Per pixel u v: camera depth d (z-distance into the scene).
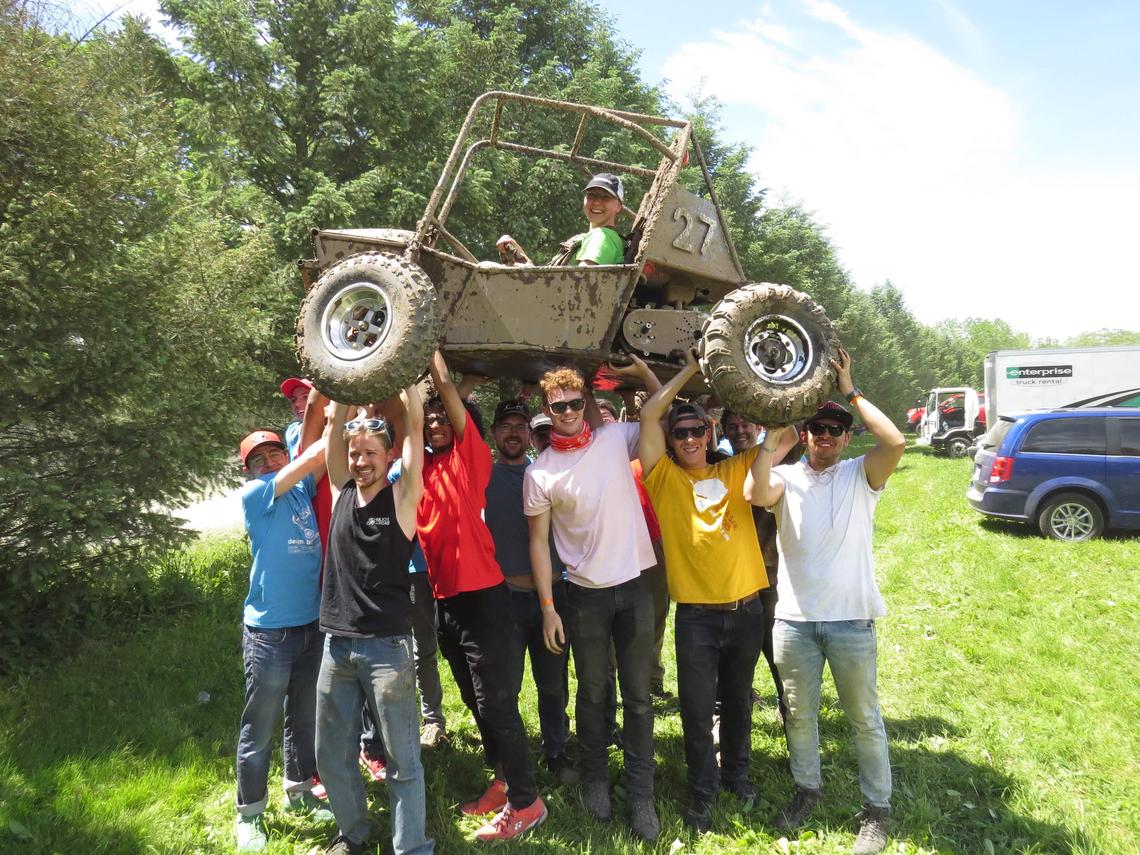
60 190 5.43
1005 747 4.15
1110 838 3.25
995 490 9.68
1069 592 7.18
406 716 2.96
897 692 5.04
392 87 10.98
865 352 33.25
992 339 94.62
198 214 8.20
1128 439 9.16
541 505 3.38
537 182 12.91
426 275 3.09
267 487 3.32
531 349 3.40
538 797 3.45
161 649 5.82
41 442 5.83
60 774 3.82
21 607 5.59
